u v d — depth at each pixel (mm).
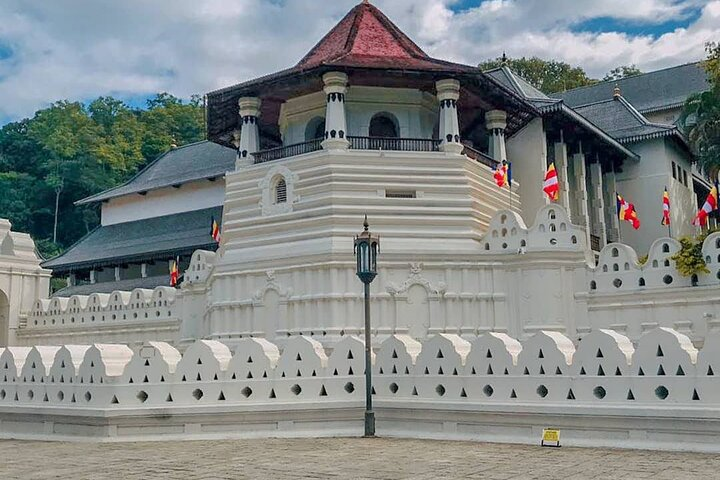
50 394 18938
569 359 15461
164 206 64625
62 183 101750
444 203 32062
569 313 28625
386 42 36000
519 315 29547
